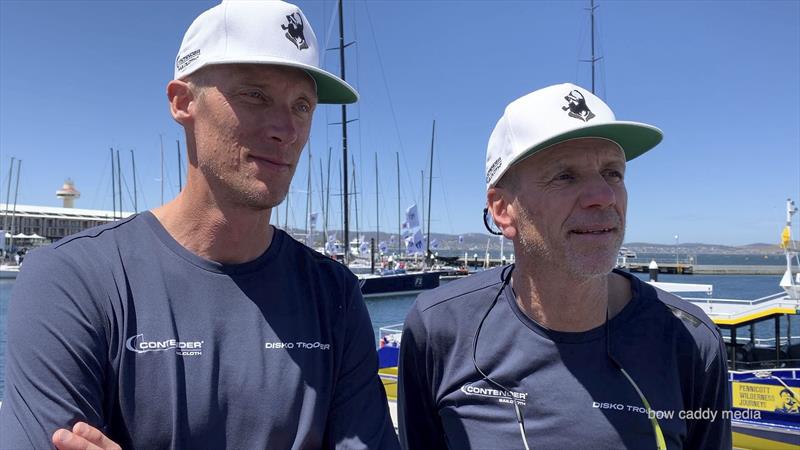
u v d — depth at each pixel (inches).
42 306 57.6
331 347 71.3
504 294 88.0
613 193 76.2
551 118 76.9
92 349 58.4
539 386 81.2
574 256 76.5
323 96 74.6
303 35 66.5
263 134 63.8
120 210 1820.9
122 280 63.3
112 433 59.9
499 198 87.9
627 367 79.7
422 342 93.8
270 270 70.1
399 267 1540.4
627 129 76.0
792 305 241.9
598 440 77.3
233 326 65.9
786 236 276.1
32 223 2723.9
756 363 245.1
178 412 60.6
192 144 66.8
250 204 64.6
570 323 81.5
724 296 1278.3
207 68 63.6
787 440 223.8
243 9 64.0
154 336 62.1
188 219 67.6
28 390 54.1
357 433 70.1
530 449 79.4
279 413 64.1
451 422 88.6
